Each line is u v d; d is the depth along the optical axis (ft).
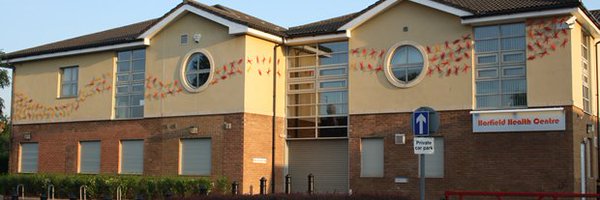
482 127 76.79
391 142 81.97
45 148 104.27
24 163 106.63
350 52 86.22
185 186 85.10
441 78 79.92
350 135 85.05
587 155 78.18
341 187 87.40
